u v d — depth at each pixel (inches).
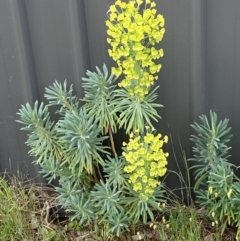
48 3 66.6
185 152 71.8
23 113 65.7
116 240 68.7
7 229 70.4
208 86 67.8
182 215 68.9
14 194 73.9
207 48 65.8
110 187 67.4
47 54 69.6
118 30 60.7
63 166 68.0
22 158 76.6
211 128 65.9
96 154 65.5
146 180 63.4
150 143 64.4
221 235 66.8
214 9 63.7
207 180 68.9
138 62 62.6
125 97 65.5
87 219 69.1
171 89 68.8
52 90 67.9
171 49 66.6
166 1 64.2
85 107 66.4
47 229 71.2
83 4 65.7
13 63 70.5
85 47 67.5
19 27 67.1
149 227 69.9
